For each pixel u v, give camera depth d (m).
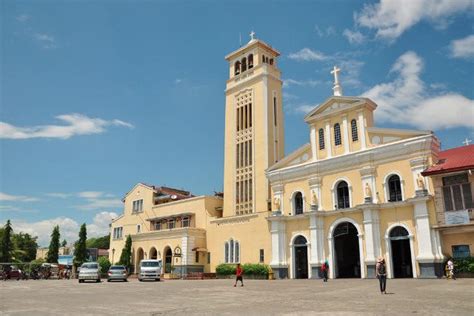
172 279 42.03
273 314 11.88
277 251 37.97
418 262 29.05
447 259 28.00
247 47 48.56
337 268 34.59
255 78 46.62
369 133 34.22
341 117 36.38
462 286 20.50
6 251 60.62
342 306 13.61
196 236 46.09
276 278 37.38
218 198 49.31
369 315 11.18
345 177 34.78
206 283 31.27
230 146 47.38
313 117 38.34
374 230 31.72
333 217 34.75
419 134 31.11
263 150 43.50
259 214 41.03
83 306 15.11
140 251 53.00
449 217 28.00
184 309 13.68
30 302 16.91
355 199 33.69
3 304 16.12
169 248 48.47
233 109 48.41
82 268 37.03
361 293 18.56
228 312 12.62
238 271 27.28
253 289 23.33
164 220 52.16
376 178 32.88
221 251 44.19
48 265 51.47
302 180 38.03
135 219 56.88
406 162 31.38
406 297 15.96
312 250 35.22
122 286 28.42
